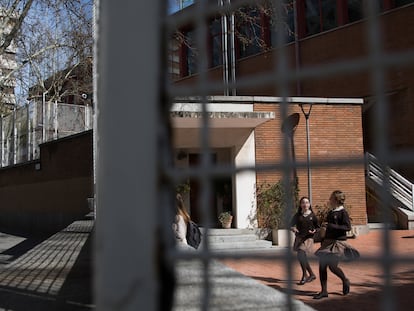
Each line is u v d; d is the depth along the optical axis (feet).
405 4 64.28
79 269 26.20
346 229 23.66
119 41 5.41
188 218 18.22
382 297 4.50
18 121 90.74
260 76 5.24
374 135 4.83
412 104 62.75
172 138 5.62
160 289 5.18
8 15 55.47
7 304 19.25
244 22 49.93
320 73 4.78
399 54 4.27
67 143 70.28
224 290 12.91
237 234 48.57
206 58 5.87
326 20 73.20
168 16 5.55
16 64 71.72
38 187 78.18
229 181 52.54
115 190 5.31
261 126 53.26
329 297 24.08
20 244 58.85
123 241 5.24
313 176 52.24
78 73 81.82
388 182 4.50
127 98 5.35
